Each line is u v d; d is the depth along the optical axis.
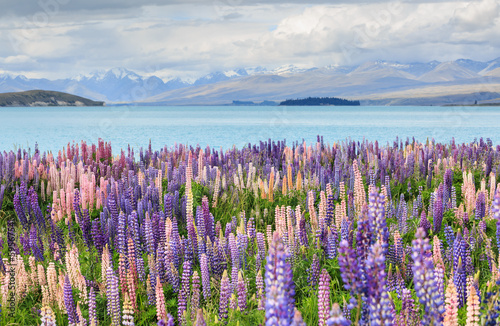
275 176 13.18
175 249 7.16
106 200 11.01
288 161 14.35
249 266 7.29
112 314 5.74
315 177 12.55
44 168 14.49
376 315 3.43
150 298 6.38
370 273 3.47
